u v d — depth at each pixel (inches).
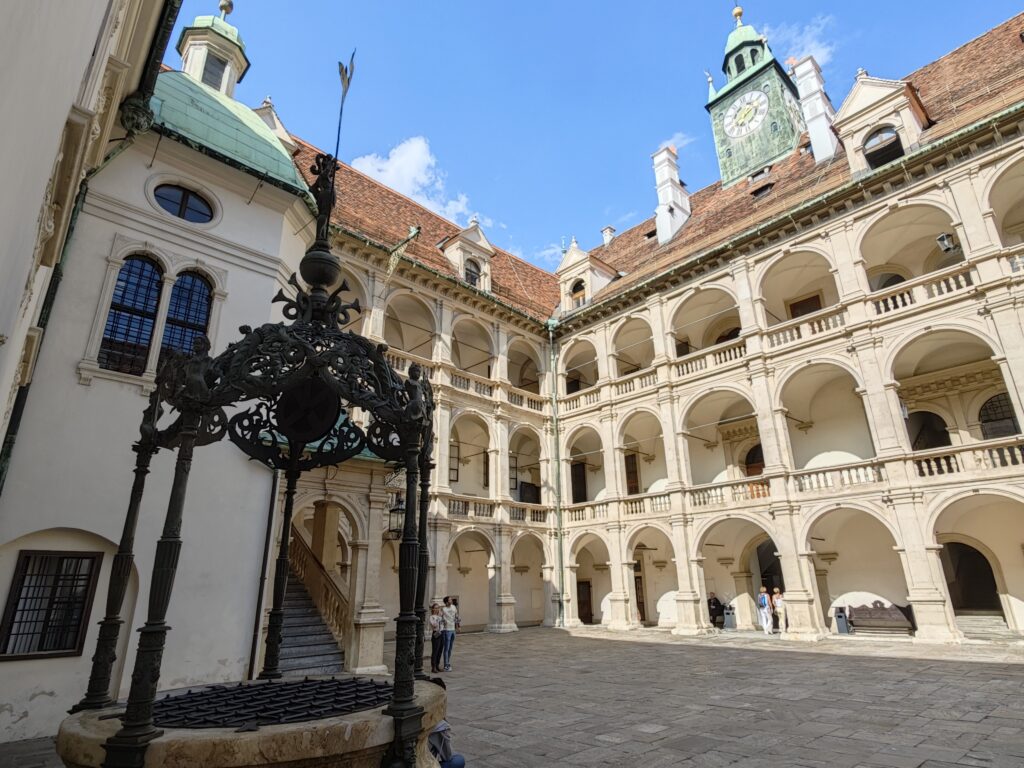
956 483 682.8
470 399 1061.1
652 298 1082.7
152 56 417.7
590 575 1195.3
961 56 969.5
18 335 249.8
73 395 410.0
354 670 513.0
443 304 1064.8
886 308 811.4
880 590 837.8
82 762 159.8
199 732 161.8
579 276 1269.7
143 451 229.0
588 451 1255.5
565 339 1238.3
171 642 410.9
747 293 940.0
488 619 1082.7
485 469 1161.4
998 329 688.4
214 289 508.4
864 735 309.3
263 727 165.3
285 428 291.1
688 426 1061.8
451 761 220.8
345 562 853.8
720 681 484.4
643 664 592.7
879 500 738.2
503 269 1363.2
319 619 562.3
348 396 216.2
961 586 826.8
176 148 504.1
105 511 402.9
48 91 119.0
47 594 376.2
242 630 451.2
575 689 461.7
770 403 871.7
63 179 255.0
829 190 861.2
